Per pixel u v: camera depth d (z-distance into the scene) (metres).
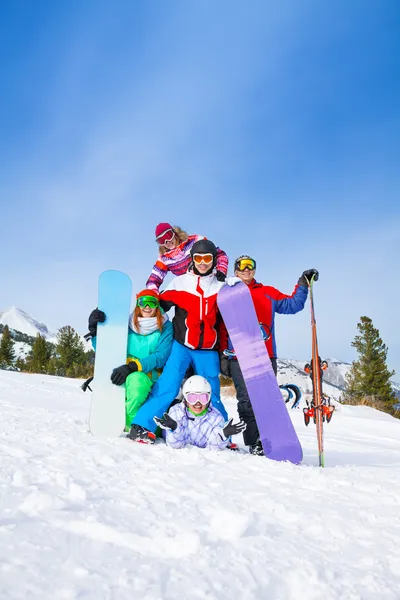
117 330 4.53
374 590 1.85
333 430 8.08
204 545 2.07
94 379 4.40
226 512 2.32
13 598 1.57
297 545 2.19
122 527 2.19
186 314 4.38
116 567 1.85
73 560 1.87
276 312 4.66
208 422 4.02
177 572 1.85
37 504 2.32
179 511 2.46
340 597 1.78
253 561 1.98
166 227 5.07
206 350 4.43
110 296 4.59
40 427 4.49
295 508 2.60
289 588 1.83
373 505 2.78
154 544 2.07
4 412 5.65
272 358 4.53
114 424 4.30
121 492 2.71
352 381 32.06
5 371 15.15
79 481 2.81
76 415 5.91
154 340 4.53
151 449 3.81
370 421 9.09
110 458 3.33
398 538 2.34
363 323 32.03
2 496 2.44
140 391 4.33
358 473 3.48
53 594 1.62
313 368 4.20
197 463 3.45
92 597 1.63
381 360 31.66
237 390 4.41
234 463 3.52
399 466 4.52
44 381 12.78
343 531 2.39
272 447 4.04
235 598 1.72
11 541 1.95
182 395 4.32
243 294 4.30
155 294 4.56
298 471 3.38
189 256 5.11
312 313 4.30
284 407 4.11
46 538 2.02
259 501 2.70
